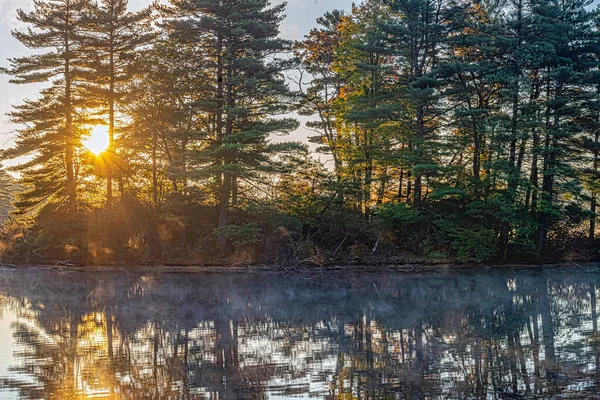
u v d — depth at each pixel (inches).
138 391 400.2
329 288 1022.4
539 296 889.5
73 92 1457.9
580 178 1439.5
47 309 781.3
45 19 1395.2
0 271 1350.9
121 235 1411.2
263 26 1280.8
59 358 495.2
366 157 1466.5
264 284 1087.6
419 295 914.1
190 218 1371.8
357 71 1513.3
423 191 1560.0
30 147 1434.5
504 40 1323.8
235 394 391.5
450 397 378.6
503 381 411.8
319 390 397.1
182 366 465.7
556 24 1360.7
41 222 1437.0
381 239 1386.6
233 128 1355.8
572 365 454.3
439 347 523.8
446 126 1413.6
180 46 1386.6
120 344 551.5
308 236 1384.1
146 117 1380.4
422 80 1339.8
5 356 504.1
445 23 1453.0
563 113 1380.4
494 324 642.2
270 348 528.1
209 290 994.1
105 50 1445.6
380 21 1480.1
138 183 1553.9
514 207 1325.0
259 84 1317.7
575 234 1466.5
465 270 1315.2
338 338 571.5
